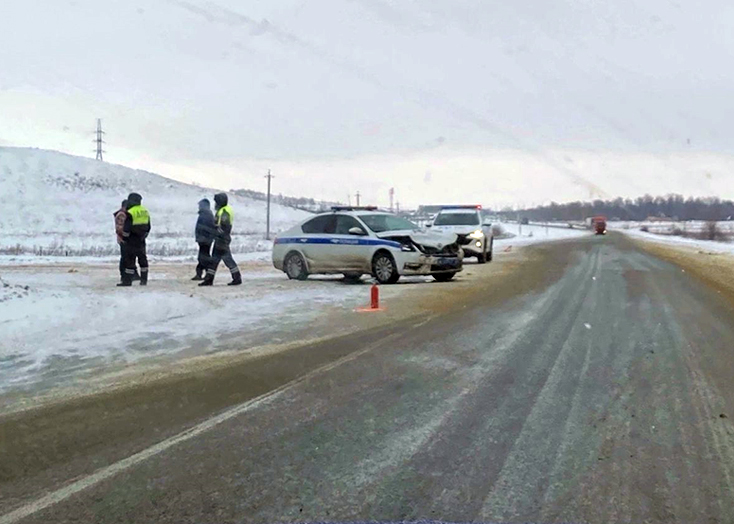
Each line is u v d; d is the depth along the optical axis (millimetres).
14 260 26859
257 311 13086
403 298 15109
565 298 15234
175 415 6531
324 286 17453
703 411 6664
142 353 9289
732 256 34469
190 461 5344
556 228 94125
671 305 14195
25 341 9953
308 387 7535
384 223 19188
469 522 4301
